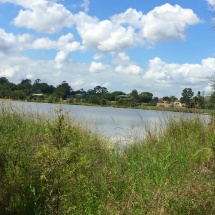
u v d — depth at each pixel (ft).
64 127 16.03
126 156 24.79
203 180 17.76
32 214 16.52
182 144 26.58
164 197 15.97
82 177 16.42
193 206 15.40
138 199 16.97
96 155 24.52
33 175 17.22
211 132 28.09
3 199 17.06
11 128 25.54
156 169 21.48
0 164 18.03
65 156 15.57
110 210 16.49
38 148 18.86
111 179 19.67
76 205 16.71
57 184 15.47
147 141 28.99
